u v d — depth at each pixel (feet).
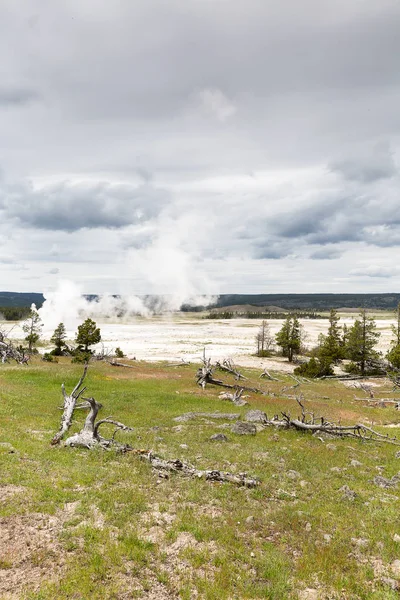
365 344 263.49
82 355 208.03
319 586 29.40
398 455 69.26
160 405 104.01
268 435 78.28
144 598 26.55
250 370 236.02
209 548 33.06
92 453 54.03
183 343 397.60
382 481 53.36
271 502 44.06
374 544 35.42
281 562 31.65
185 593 27.25
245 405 115.75
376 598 27.89
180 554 31.76
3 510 34.78
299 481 52.11
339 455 67.05
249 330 558.15
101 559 29.73
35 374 128.88
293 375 228.02
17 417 71.72
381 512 42.60
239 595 27.68
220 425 82.89
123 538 32.73
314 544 34.86
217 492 44.80
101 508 37.52
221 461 57.52
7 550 29.63
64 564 28.91
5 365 148.36
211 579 29.09
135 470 49.37
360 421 108.99
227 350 347.56
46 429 66.13
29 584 26.43
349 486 50.98
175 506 40.34
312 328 594.24
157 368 198.08
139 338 450.71
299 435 81.56
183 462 53.16
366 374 256.93
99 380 133.80
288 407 119.24
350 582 29.84
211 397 125.90
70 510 36.78
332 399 155.53
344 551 33.91
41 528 33.04
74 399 73.72
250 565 31.32
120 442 61.16
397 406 143.74
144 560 30.50
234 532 35.99
